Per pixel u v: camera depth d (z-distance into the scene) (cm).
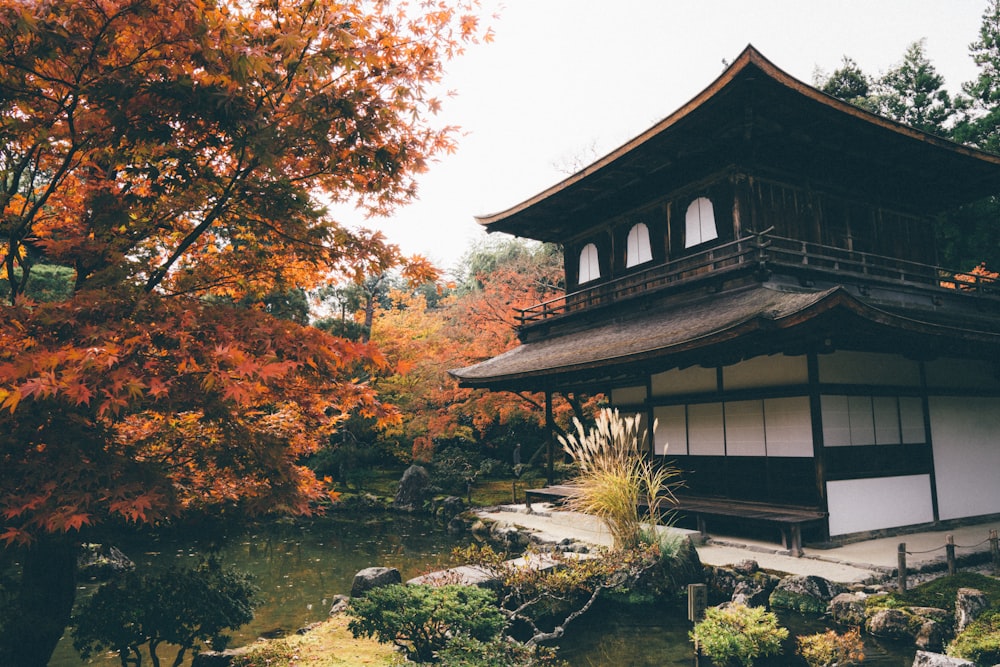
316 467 2181
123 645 445
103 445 337
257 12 399
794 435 1030
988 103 2433
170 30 340
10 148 418
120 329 310
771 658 589
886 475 1062
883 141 1280
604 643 654
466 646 476
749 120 1144
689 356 1034
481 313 2203
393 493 2102
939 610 638
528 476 2292
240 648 595
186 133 391
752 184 1279
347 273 492
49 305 317
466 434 2298
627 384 1484
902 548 717
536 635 624
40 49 315
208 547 455
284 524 1667
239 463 437
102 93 330
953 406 1191
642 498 1220
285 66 379
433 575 697
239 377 308
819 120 1195
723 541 1027
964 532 1065
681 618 732
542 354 1522
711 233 1323
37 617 401
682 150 1322
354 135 413
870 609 668
